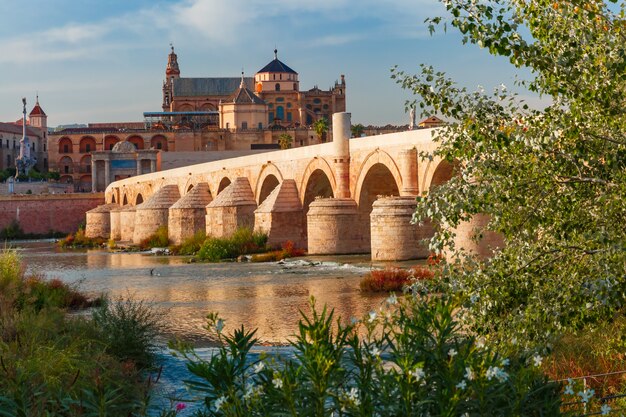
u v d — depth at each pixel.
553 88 11.58
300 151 73.25
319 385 7.50
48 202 143.88
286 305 33.59
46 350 15.59
